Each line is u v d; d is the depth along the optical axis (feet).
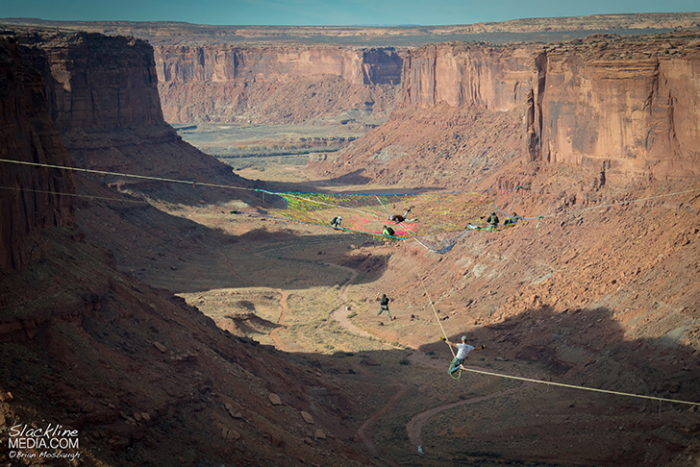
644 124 289.33
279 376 197.67
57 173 191.21
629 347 215.92
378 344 299.38
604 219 296.92
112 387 134.10
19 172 158.10
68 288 150.92
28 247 152.97
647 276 242.99
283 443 153.07
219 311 324.60
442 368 261.24
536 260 308.81
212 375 165.17
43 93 196.75
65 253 169.27
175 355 160.97
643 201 282.15
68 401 122.93
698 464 147.64
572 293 269.23
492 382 238.48
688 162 274.57
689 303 212.64
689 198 262.26
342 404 212.02
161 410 136.77
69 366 133.18
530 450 180.45
